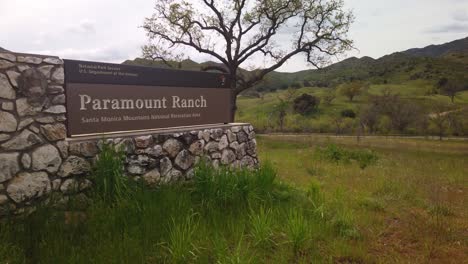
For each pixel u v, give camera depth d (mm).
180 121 6559
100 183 4559
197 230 4027
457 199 7723
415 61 119125
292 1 23562
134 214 4125
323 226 4676
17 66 4059
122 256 3271
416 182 9234
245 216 4668
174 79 6391
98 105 5137
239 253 3514
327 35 24328
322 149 15680
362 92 73438
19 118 4074
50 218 3852
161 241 3715
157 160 5578
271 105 64875
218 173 5547
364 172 10711
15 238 3441
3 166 3920
